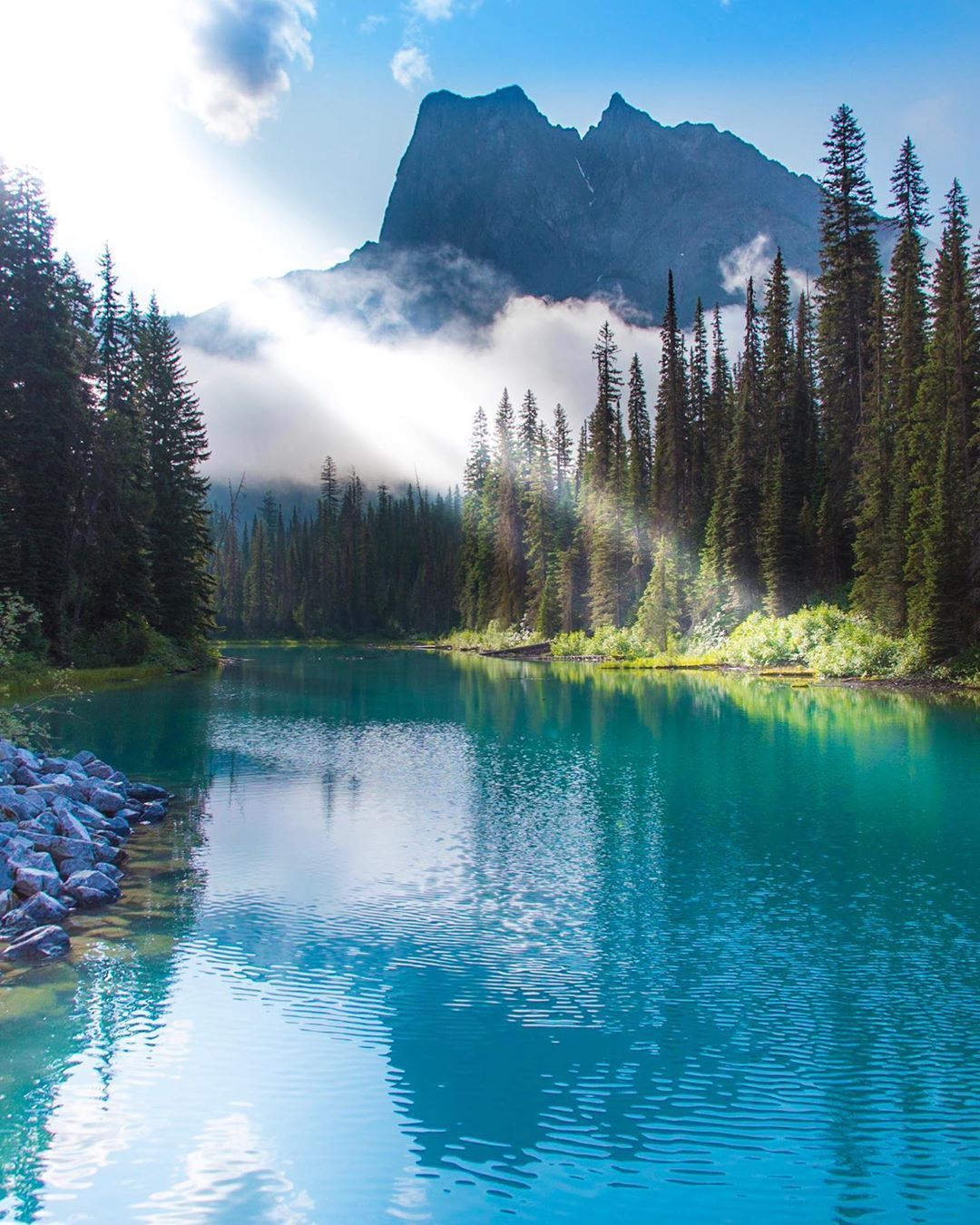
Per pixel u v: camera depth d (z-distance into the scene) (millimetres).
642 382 93125
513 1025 10078
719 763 25688
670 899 14312
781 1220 7016
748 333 82062
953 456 46844
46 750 25703
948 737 29844
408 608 134000
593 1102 8602
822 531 63312
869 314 65625
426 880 15219
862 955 12117
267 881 15086
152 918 13297
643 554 80312
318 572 139625
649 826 18781
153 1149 7801
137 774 24125
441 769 24938
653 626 70188
